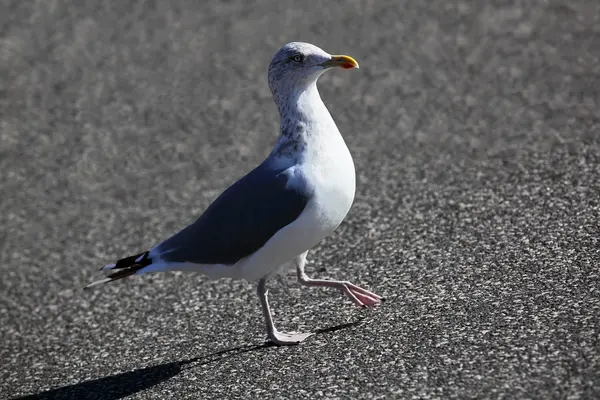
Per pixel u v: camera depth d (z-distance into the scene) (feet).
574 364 25.32
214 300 36.78
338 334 30.86
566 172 41.19
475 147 47.70
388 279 34.60
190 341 33.45
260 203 29.76
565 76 55.26
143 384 30.53
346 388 26.84
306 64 29.81
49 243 46.78
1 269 44.88
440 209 40.60
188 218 46.65
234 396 28.02
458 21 66.54
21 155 56.85
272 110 57.98
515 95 53.83
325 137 29.96
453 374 26.18
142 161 54.03
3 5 79.56
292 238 29.66
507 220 37.37
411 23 67.41
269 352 30.71
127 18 74.90
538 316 28.55
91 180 52.85
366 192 44.73
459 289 32.07
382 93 57.57
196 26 71.87
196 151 54.13
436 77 58.54
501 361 26.30
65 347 35.96
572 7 66.33
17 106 63.00
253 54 65.92
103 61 68.08
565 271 31.40
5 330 38.93
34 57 69.72
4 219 49.96
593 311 28.14
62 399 31.01
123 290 40.04
